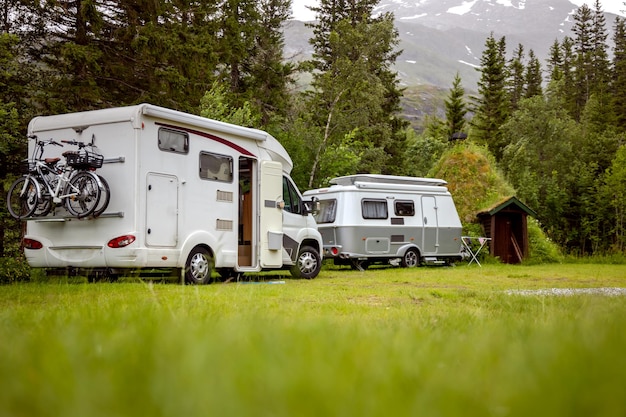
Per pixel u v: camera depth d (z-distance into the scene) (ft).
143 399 3.49
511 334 10.68
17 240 53.16
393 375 4.17
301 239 50.11
